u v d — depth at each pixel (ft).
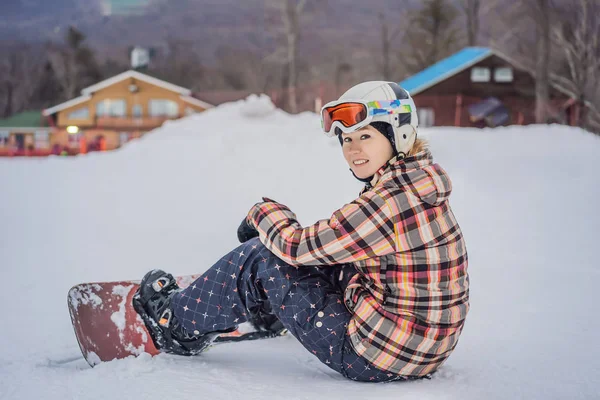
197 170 31.17
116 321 6.17
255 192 23.63
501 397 5.24
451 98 80.12
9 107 141.90
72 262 12.69
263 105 48.55
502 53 79.10
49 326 8.07
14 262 12.71
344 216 5.28
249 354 6.56
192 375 5.59
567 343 6.88
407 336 5.29
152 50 124.67
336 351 5.50
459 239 5.45
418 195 5.23
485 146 28.86
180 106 112.98
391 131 5.48
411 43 115.65
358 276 5.59
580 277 10.31
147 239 15.37
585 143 28.48
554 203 17.93
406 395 5.17
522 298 9.03
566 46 62.64
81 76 143.95
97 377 5.54
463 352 6.58
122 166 34.40
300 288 5.55
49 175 32.45
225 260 5.81
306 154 33.19
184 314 5.92
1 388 5.33
